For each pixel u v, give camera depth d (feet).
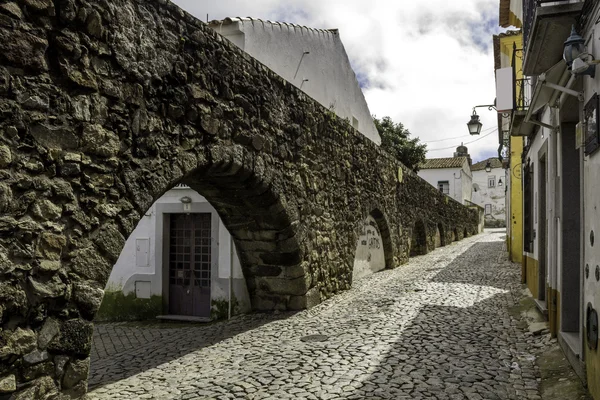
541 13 13.03
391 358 16.89
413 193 55.06
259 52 29.68
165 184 15.29
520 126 25.70
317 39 37.24
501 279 35.99
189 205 30.01
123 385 15.42
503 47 45.75
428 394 13.57
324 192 28.60
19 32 11.07
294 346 19.02
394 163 46.37
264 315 25.45
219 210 24.21
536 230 25.34
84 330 12.57
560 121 16.93
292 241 24.64
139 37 14.46
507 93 28.55
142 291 31.01
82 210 12.59
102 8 13.16
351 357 17.16
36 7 11.44
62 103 12.10
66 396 12.07
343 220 31.78
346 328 21.56
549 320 18.98
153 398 14.12
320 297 27.86
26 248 11.21
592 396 12.21
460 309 25.05
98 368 17.62
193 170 16.70
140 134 14.42
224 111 18.51
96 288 12.87
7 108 10.82
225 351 18.97
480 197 178.81
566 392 13.15
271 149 22.13
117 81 13.66
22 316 11.14
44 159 11.66
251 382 15.07
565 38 14.01
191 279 30.58
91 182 12.84
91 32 12.85
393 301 27.61
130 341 25.50
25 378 11.16
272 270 26.08
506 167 59.82
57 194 11.94
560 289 17.06
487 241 89.45
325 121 28.91
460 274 39.83
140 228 31.24
